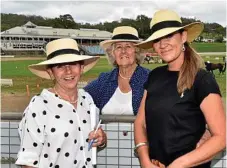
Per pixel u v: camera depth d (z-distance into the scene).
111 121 3.36
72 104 2.70
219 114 2.31
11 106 17.58
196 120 2.39
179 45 2.54
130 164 3.39
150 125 2.53
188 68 2.42
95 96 3.75
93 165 2.92
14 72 35.84
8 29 82.88
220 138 2.30
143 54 3.79
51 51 2.79
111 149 3.41
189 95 2.38
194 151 2.33
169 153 2.42
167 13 2.63
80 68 2.73
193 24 2.63
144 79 3.64
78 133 2.65
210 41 61.16
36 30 82.62
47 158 2.57
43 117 2.56
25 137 2.56
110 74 3.76
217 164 3.26
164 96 2.46
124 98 3.68
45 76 3.05
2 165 3.52
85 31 85.06
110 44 3.83
